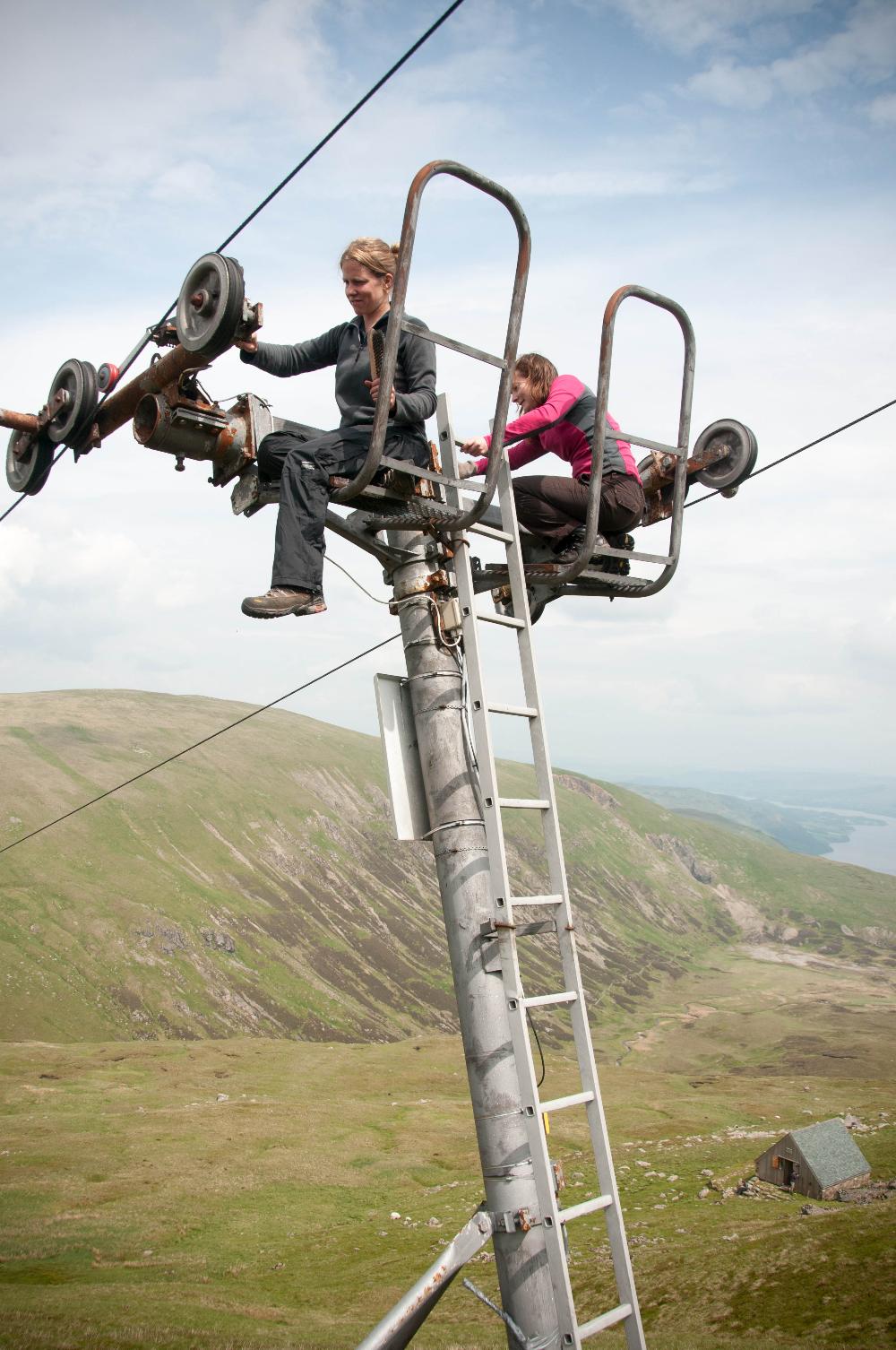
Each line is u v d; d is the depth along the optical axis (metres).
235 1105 107.94
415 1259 54.25
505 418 6.71
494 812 6.22
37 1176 76.56
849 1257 37.50
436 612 6.90
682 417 8.70
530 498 7.91
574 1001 6.49
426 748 6.80
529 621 7.20
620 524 8.12
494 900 6.13
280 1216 67.75
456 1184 75.56
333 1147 89.19
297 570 6.25
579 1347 5.57
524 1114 5.88
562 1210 5.85
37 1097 110.25
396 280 5.90
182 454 6.96
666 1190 61.84
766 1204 55.62
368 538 6.95
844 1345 29.16
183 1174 78.12
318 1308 45.25
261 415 6.96
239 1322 38.88
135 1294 46.00
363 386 6.77
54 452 8.95
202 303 6.32
